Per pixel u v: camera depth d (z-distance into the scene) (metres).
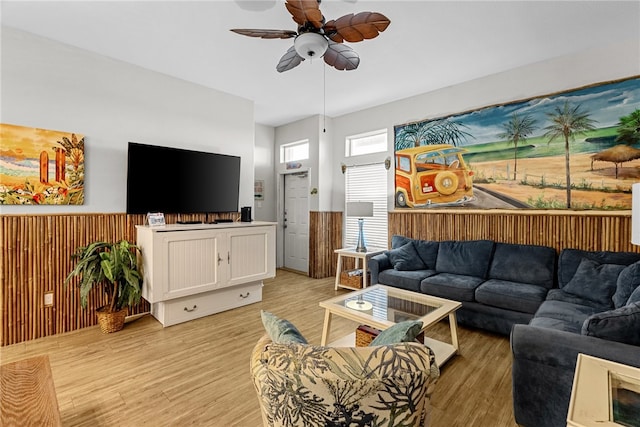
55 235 2.88
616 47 2.90
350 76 3.68
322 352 0.88
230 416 1.79
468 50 3.06
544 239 3.25
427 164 4.18
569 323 2.06
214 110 4.06
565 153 3.15
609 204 2.91
